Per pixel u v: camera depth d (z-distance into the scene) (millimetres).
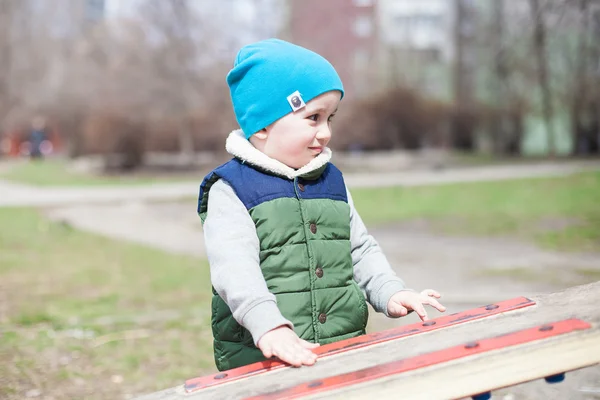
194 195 14898
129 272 6512
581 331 1499
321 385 1474
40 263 6996
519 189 14367
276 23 24125
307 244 2025
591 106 27562
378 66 28016
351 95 27719
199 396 1590
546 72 25141
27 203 13320
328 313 2021
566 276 5762
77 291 5562
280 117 2082
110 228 10289
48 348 3904
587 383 3119
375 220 10438
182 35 23719
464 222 9898
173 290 5629
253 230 2010
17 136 29344
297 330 1966
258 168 2090
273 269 1994
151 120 25109
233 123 24766
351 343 1761
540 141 32531
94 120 25109
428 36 29156
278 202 2031
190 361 3707
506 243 7891
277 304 1974
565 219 9742
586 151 29000
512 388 3084
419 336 1741
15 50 27641
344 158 26078
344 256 2094
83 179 19391
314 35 25109
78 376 3410
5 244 8375
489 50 27156
